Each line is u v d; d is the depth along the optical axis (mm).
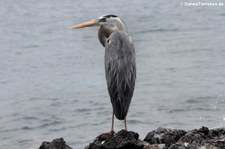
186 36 29297
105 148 9414
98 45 28391
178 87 18516
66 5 43344
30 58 25328
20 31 33562
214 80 19328
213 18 35000
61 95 18219
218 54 24109
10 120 15758
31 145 13547
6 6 43812
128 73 9781
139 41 28344
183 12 37844
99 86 19219
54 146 9680
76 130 14477
